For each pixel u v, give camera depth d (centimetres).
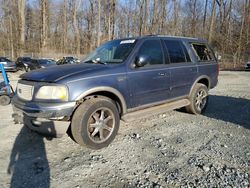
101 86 387
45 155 370
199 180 303
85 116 371
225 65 2930
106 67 408
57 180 304
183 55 547
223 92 962
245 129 491
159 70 475
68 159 355
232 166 337
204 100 611
